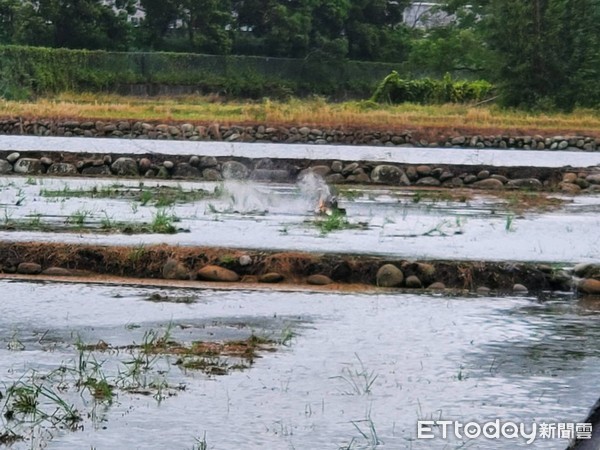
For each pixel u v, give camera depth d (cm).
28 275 1526
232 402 941
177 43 8306
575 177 2911
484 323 1270
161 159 2939
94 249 1555
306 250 1608
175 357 1088
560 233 1939
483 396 970
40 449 821
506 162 3484
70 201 2267
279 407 930
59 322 1238
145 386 986
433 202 2478
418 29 9700
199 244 1639
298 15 8644
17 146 3594
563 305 1398
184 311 1307
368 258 1541
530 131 4391
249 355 1100
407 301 1394
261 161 2914
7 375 1014
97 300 1362
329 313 1309
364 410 926
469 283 1495
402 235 1845
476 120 4869
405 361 1087
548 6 5844
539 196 2716
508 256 1630
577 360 1101
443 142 4200
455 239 1817
